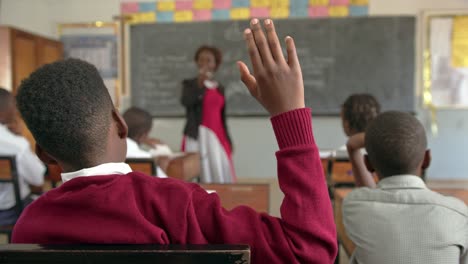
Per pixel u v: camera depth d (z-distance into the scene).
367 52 4.79
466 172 4.80
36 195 2.40
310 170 0.56
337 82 4.86
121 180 0.59
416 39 4.76
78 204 0.57
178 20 5.07
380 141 1.01
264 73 0.56
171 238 0.56
